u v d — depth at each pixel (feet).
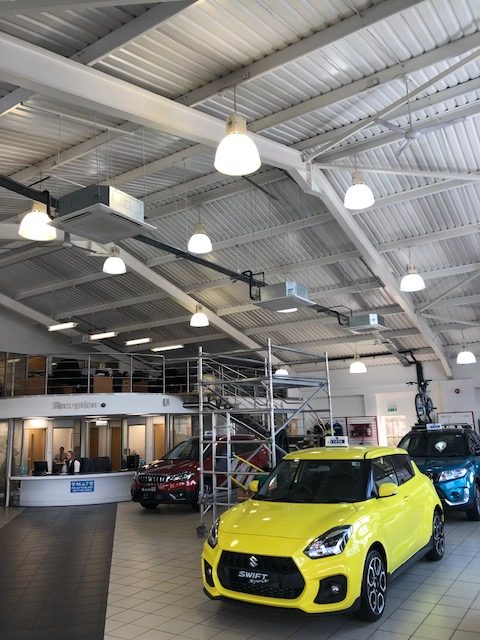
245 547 15.71
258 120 27.81
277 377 29.43
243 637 15.43
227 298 55.16
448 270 44.14
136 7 18.62
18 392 61.62
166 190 38.06
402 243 41.11
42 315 63.52
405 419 67.05
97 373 60.54
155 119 22.97
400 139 30.58
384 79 24.25
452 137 30.66
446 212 38.17
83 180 34.19
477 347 60.80
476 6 20.76
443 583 19.35
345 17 20.47
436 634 15.03
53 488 46.62
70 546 29.19
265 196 39.27
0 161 30.71
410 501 20.16
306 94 25.90
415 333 56.65
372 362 68.33
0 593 20.68
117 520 37.27
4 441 52.85
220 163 16.79
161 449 55.26
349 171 34.47
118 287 56.80
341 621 16.22
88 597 19.81
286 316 57.72
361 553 15.58
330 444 25.46
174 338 67.77
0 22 18.42
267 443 27.94
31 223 22.65
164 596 19.49
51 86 19.36
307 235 43.32
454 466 30.22
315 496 18.67
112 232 21.38
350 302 52.65
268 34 20.85
